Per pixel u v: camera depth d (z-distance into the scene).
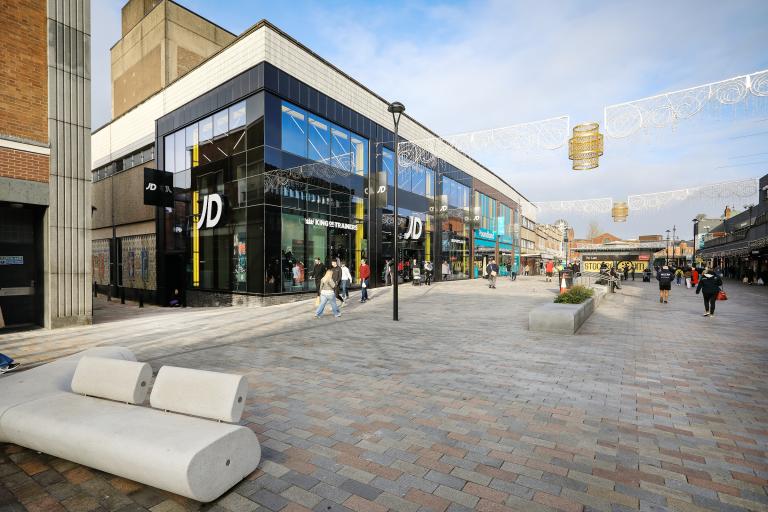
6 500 2.77
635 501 2.73
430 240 28.23
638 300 17.02
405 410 4.37
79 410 3.29
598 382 5.36
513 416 4.21
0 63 9.06
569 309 9.36
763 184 32.03
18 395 3.67
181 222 19.31
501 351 7.15
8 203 9.40
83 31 10.38
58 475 3.11
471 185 35.41
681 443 3.61
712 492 2.84
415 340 8.14
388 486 2.91
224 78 16.83
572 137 8.80
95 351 4.54
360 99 20.44
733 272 42.12
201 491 2.55
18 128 9.32
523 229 51.03
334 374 5.75
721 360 6.53
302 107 16.97
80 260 10.31
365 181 20.88
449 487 2.90
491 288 21.98
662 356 6.79
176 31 21.86
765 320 11.05
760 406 4.52
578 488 2.89
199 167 18.28
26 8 9.48
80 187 10.34
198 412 3.05
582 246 37.25
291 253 16.28
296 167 16.59
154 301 20.75
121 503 2.74
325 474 3.07
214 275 17.39
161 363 6.42
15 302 9.91
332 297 11.52
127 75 24.67
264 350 7.30
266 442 3.60
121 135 23.61
